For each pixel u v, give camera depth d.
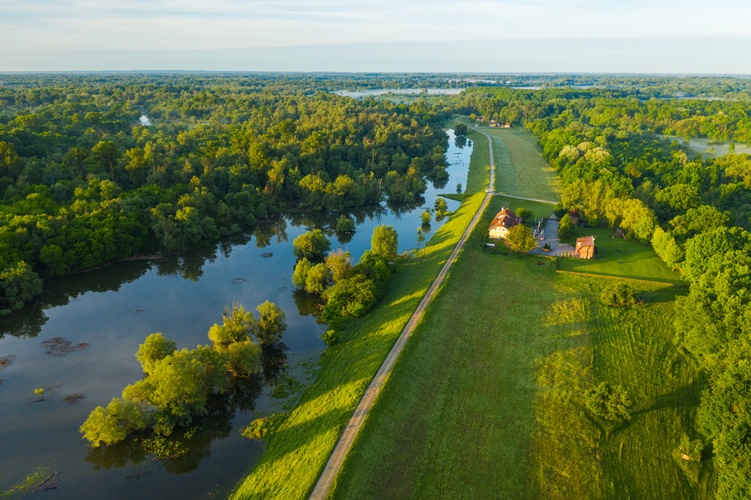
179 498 56.97
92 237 120.94
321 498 53.41
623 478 58.22
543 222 150.62
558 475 58.59
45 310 103.00
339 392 72.06
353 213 175.75
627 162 192.25
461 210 168.75
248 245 143.62
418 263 122.44
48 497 57.22
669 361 80.06
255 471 60.44
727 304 74.19
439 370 77.25
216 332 81.12
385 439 62.50
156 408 71.25
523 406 69.94
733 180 172.75
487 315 94.62
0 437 66.38
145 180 160.25
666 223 136.88
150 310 103.38
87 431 63.66
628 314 94.75
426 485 56.84
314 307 104.62
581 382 74.94
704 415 62.94
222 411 72.19
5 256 105.19
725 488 54.72
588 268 116.62
